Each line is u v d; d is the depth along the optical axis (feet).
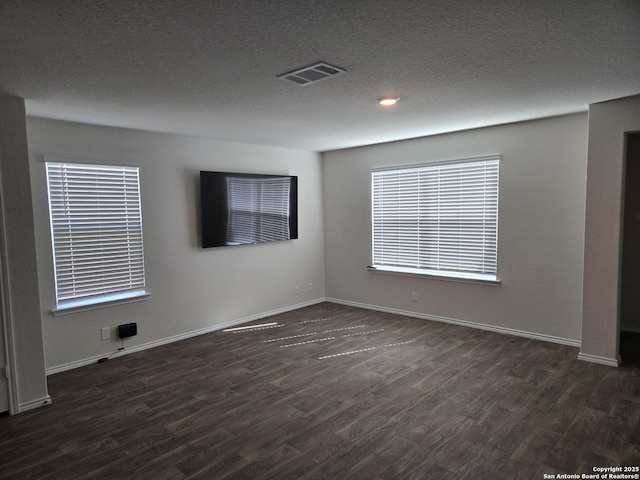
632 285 14.64
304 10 5.54
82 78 8.25
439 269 16.30
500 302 14.74
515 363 11.98
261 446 8.10
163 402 10.08
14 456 7.94
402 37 6.54
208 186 15.37
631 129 10.67
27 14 5.46
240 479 7.10
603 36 6.61
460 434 8.38
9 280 9.56
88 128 12.57
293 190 18.61
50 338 12.00
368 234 18.60
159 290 14.38
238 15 5.65
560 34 6.51
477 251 15.19
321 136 15.43
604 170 11.21
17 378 9.68
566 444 7.93
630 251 14.60
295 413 9.41
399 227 17.46
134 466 7.54
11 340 9.57
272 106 10.73
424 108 11.30
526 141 13.65
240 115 11.69
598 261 11.53
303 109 11.11
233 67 7.76
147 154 13.93
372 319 17.12
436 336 14.67
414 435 8.38
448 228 15.89
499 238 14.52
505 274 14.49
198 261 15.48
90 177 12.66
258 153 17.33
